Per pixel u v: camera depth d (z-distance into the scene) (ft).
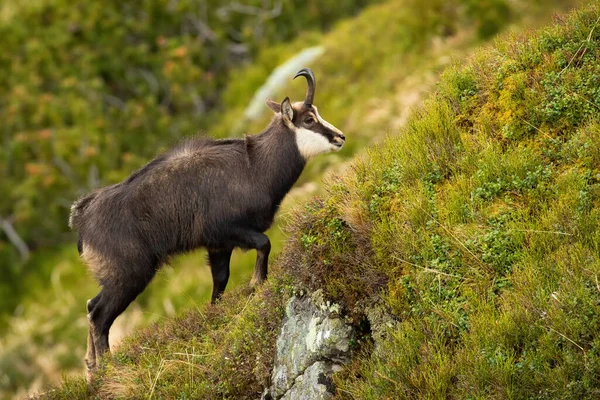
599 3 72.18
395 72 169.99
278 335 66.33
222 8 224.74
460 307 57.47
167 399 68.80
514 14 162.81
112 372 74.43
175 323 80.23
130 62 212.84
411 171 67.67
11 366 156.35
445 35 174.50
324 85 180.45
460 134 69.15
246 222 78.89
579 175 60.80
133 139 200.95
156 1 217.77
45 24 213.25
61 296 176.86
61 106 200.75
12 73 206.28
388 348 58.13
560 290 54.13
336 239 65.26
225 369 68.28
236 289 82.07
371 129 154.71
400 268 61.62
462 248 60.03
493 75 72.08
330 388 60.70
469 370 53.36
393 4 194.18
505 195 63.05
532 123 66.95
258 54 219.41
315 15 227.20
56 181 193.36
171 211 77.97
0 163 198.29
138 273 78.23
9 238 194.49
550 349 51.75
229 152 79.87
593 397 49.11
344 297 62.49
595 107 65.31
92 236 78.59
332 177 73.15
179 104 209.67
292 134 80.28
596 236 56.18
